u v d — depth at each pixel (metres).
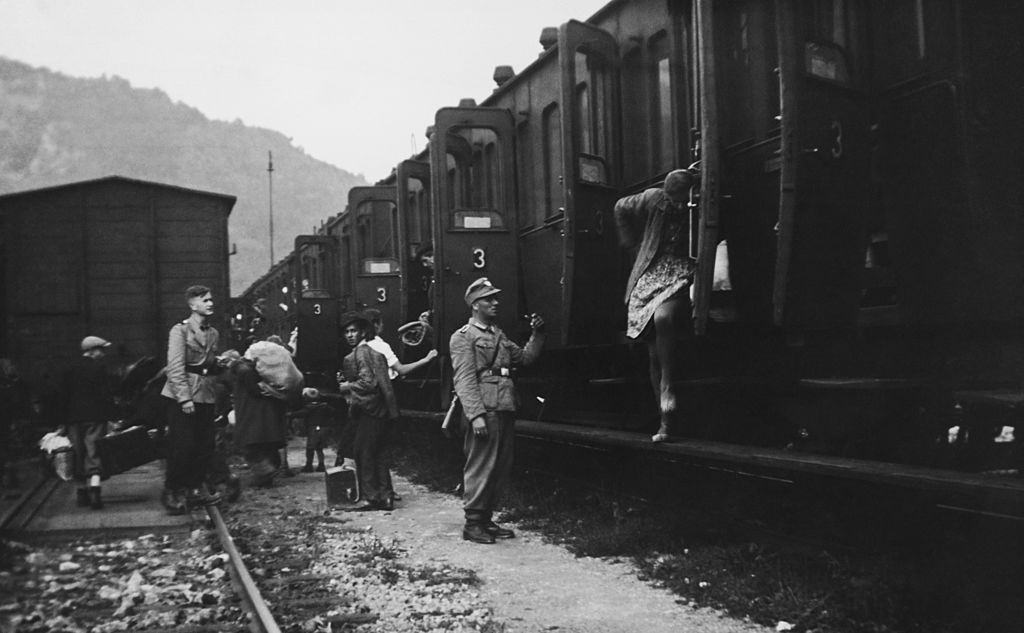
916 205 4.77
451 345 6.54
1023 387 4.46
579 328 6.86
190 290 7.59
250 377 9.34
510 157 9.01
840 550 4.76
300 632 4.18
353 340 8.24
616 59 7.50
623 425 7.03
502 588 5.05
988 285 4.46
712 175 4.90
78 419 7.77
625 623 4.30
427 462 10.70
